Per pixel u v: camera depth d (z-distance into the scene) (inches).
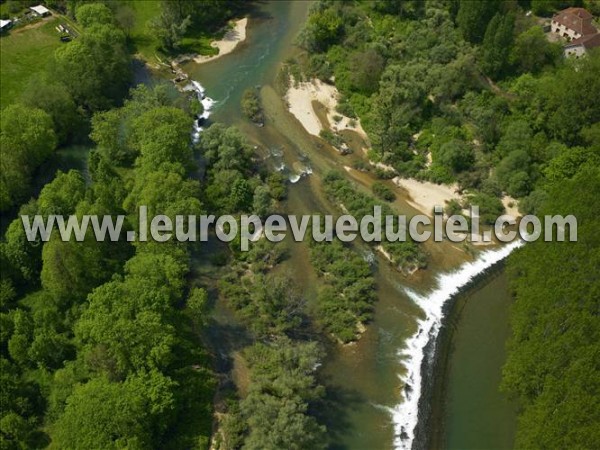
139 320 3250.5
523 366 3225.9
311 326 3917.3
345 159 5177.2
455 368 3740.2
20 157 4564.5
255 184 4722.0
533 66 5738.2
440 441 3393.2
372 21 6633.9
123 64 5762.8
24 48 6215.6
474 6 5905.5
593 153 4714.6
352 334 3846.0
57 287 3627.0
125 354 3208.7
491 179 4884.4
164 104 5113.2
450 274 4293.8
